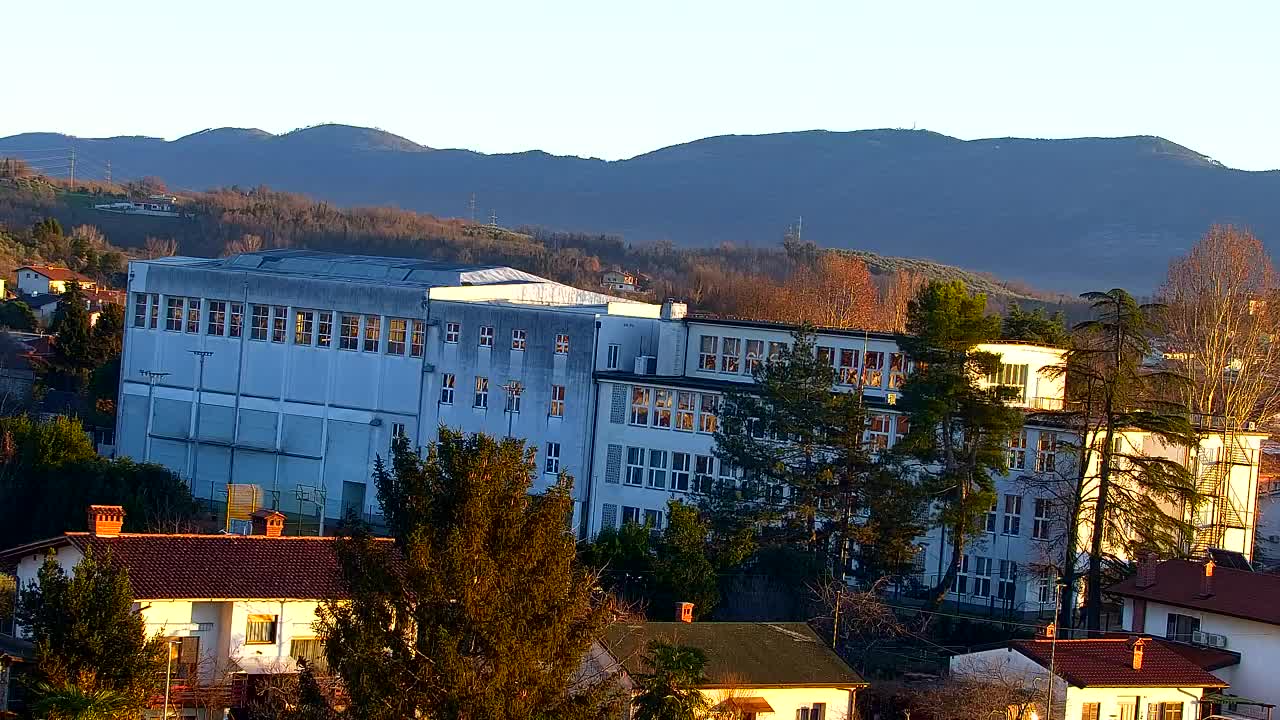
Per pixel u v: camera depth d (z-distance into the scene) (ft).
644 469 285.84
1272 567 286.05
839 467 226.58
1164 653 184.96
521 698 113.60
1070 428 233.35
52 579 139.23
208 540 163.43
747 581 216.74
